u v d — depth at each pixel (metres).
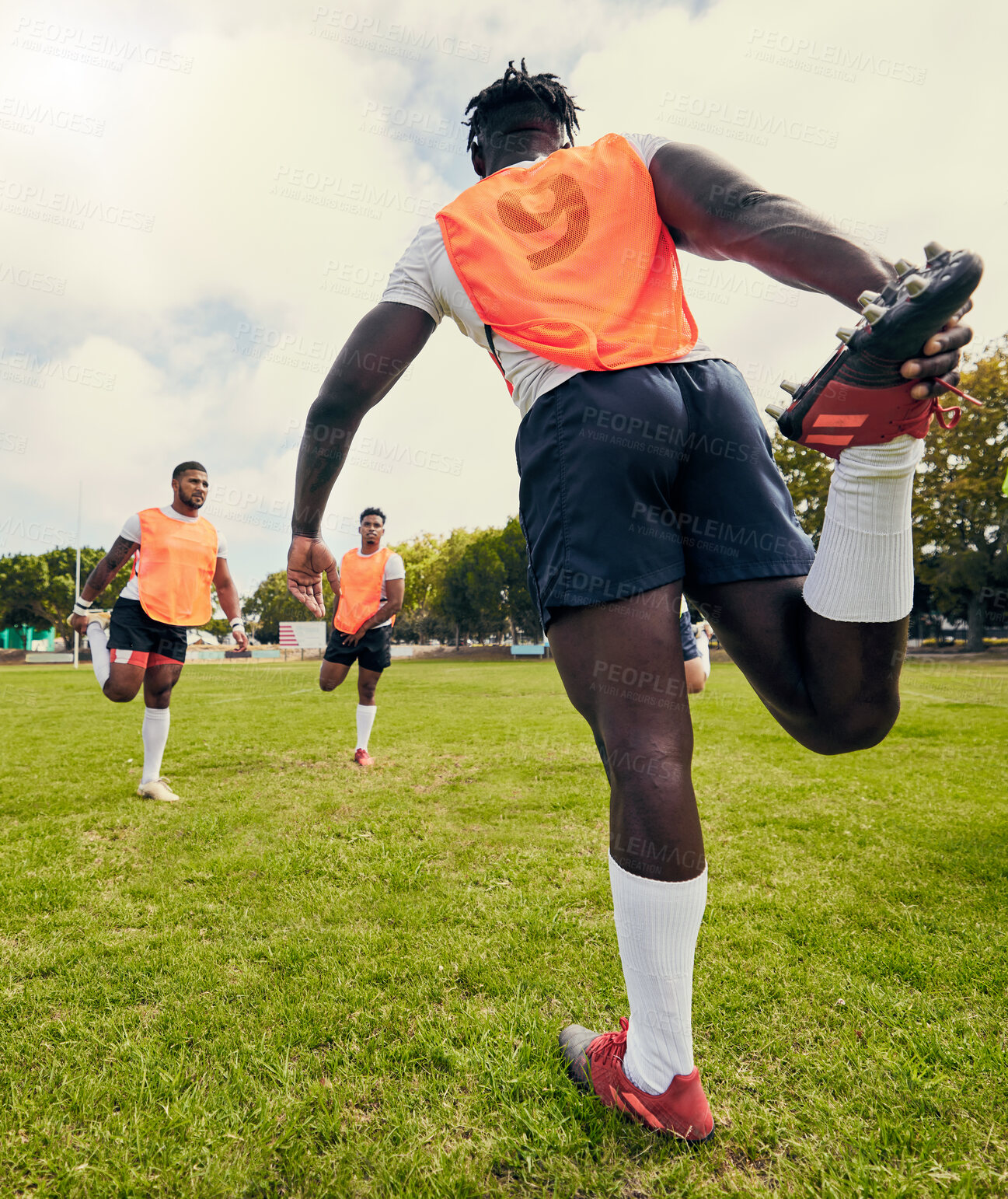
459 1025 1.70
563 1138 1.29
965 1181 1.19
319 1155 1.29
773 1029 1.68
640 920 1.16
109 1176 1.23
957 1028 1.67
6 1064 1.57
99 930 2.32
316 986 1.92
